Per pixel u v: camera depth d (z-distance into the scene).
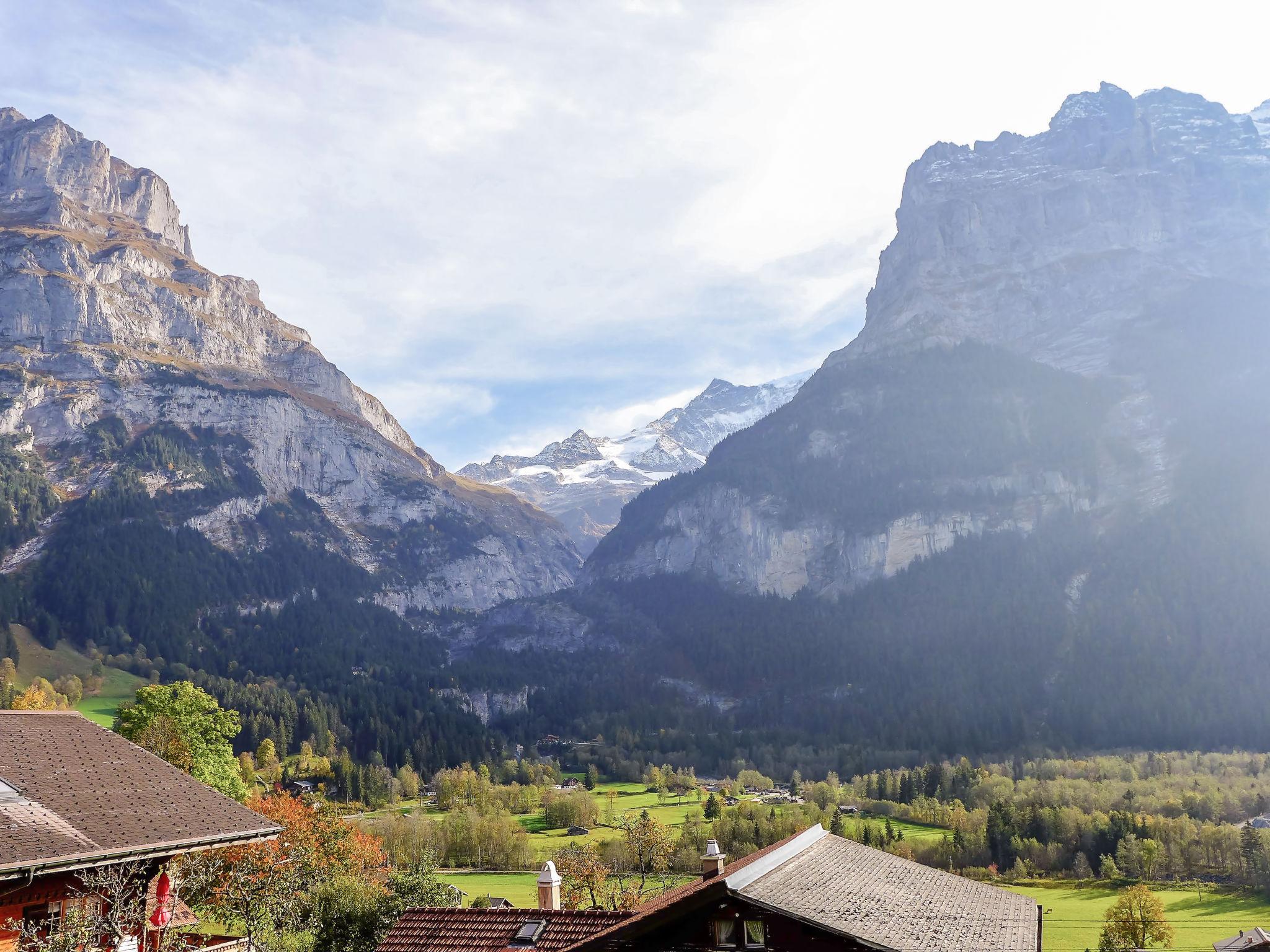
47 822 33.16
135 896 35.72
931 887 36.16
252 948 43.38
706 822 146.62
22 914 32.75
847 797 191.38
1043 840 144.00
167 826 36.44
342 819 79.06
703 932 29.97
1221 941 82.50
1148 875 129.00
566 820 164.00
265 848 50.34
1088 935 99.88
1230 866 127.50
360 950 54.81
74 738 40.31
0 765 35.41
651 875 112.88
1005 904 36.62
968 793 179.75
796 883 31.22
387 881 69.88
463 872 125.06
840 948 28.58
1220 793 160.38
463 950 37.34
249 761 199.50
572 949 31.25
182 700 86.38
